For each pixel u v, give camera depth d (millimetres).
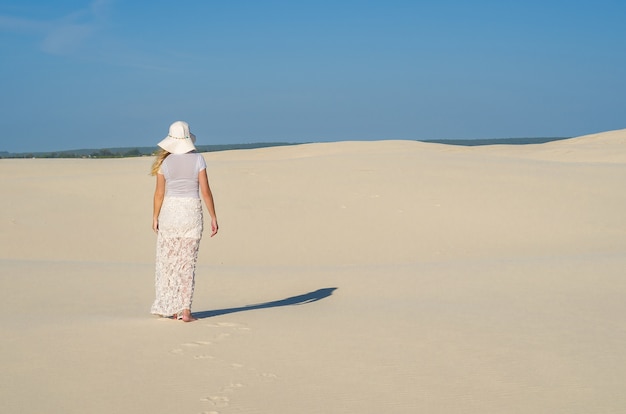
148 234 21062
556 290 10117
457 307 8586
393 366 5551
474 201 23656
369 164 28344
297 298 10156
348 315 7871
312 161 29266
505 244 19938
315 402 4699
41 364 5578
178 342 6328
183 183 7570
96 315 8273
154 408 4582
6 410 4543
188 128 7746
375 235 20859
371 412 4520
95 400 4734
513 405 4652
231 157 52812
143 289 11070
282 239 20562
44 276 12250
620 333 6793
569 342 6387
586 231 20969
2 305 9250
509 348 6145
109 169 34219
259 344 6277
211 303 9805
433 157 31203
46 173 33344
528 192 24641
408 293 10312
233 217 22188
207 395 4840
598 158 45688
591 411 4543
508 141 179625
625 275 11398
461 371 5414
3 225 21109
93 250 19656
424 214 22484
